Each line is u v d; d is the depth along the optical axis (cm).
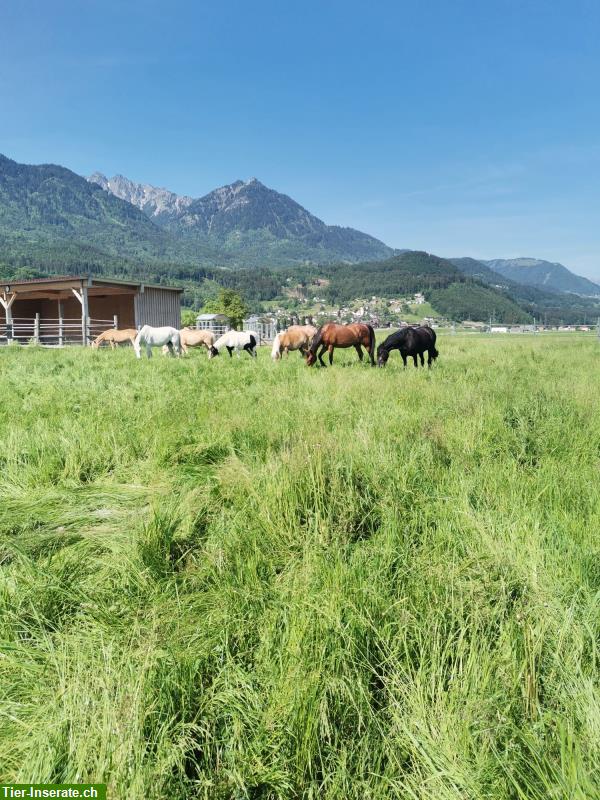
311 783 122
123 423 494
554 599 176
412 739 128
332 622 166
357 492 282
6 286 2353
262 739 134
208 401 602
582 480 300
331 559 217
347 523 257
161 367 1121
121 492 334
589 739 126
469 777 117
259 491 289
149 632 176
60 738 127
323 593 186
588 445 383
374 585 189
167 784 120
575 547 213
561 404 494
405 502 278
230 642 172
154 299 2664
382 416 471
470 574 200
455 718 132
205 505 295
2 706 146
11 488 333
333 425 450
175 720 140
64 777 118
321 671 148
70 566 230
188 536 257
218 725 142
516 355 1409
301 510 270
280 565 229
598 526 233
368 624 168
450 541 231
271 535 249
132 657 162
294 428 424
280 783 123
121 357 1477
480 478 311
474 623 169
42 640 175
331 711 139
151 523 251
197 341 1923
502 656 156
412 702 140
